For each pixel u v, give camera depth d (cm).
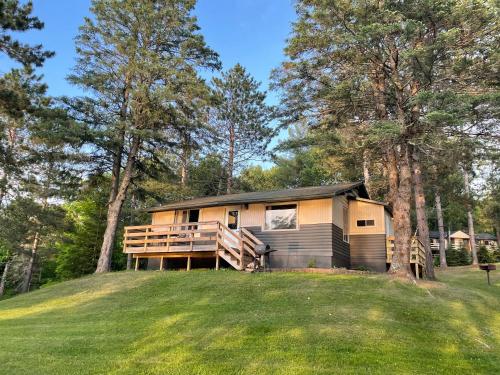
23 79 1830
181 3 2091
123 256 2983
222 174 3186
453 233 5100
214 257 1734
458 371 673
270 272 1518
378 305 1051
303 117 1717
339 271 1517
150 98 1823
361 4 1374
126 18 2000
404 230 1448
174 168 2950
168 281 1413
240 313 994
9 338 900
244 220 1864
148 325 948
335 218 1745
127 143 2061
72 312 1155
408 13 1317
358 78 1426
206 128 2052
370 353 738
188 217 2047
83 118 1919
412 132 1370
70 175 2020
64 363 717
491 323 1012
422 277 1816
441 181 2233
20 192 2559
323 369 662
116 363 711
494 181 3009
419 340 833
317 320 918
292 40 1529
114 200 2023
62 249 3038
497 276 2219
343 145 1595
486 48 1305
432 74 1354
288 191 1956
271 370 661
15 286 3528
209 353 746
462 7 1250
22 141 2391
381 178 2658
